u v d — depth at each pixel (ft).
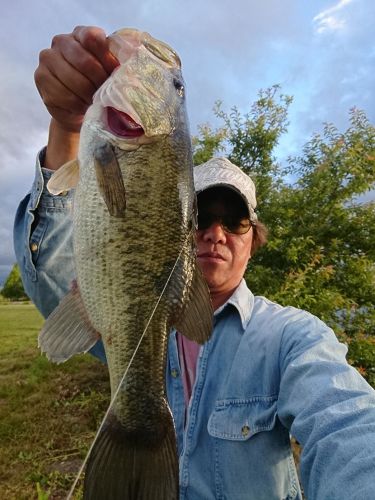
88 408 6.59
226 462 1.68
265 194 6.26
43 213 1.76
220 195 2.10
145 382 1.41
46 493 4.01
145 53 1.54
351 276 6.00
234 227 2.10
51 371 8.72
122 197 1.41
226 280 2.07
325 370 1.35
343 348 1.56
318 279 5.34
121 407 1.38
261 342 1.78
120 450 1.33
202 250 2.08
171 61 1.64
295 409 1.33
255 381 1.73
